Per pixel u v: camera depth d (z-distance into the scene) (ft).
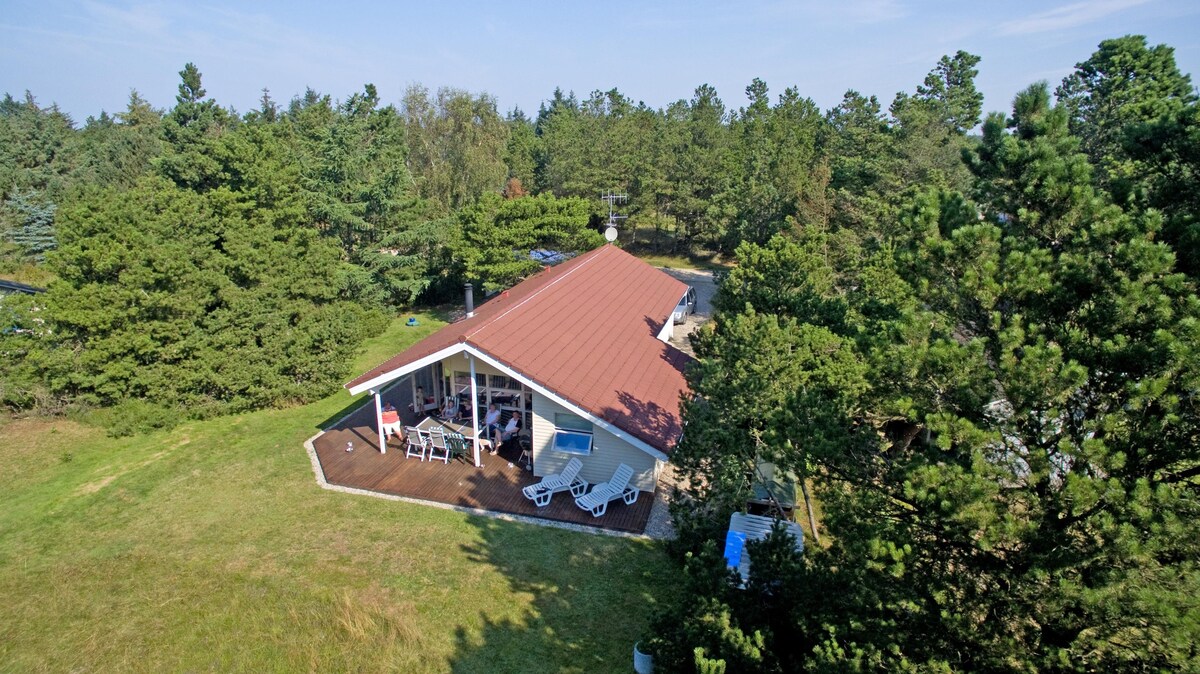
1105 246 22.18
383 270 107.04
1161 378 18.94
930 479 21.13
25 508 50.34
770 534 31.76
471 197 130.93
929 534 24.12
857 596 23.68
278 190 86.99
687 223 178.91
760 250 59.00
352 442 60.64
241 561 42.60
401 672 33.19
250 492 51.93
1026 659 20.04
